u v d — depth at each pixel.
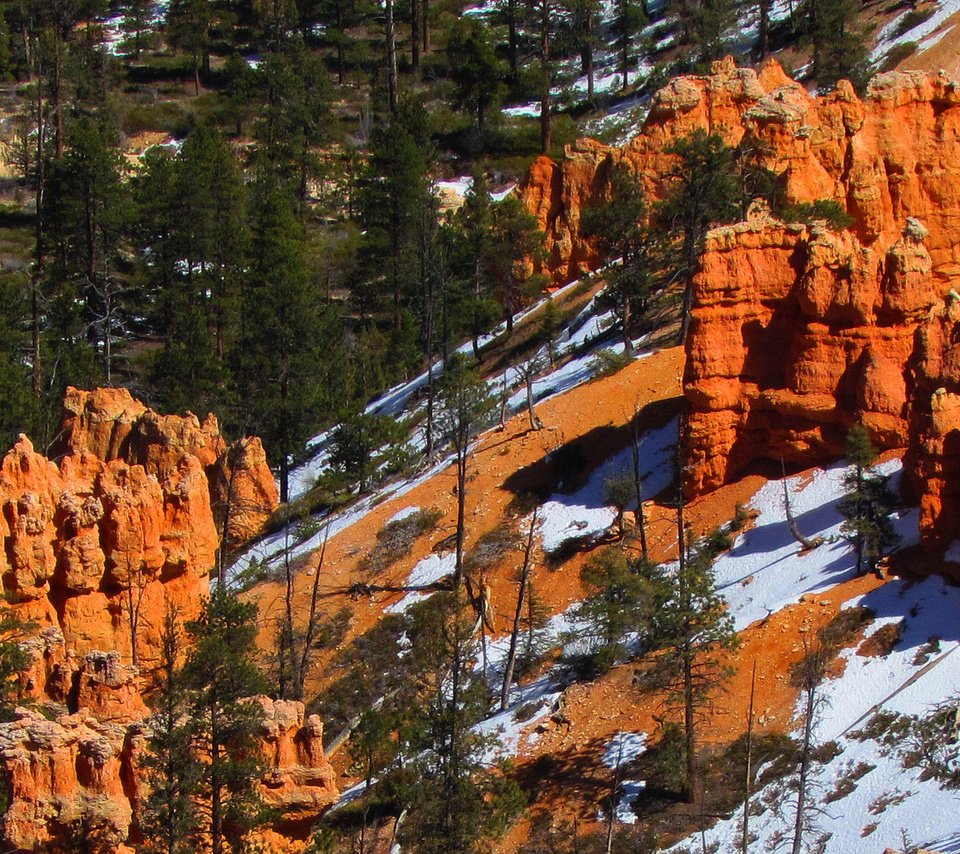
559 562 190.62
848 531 161.25
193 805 119.69
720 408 182.75
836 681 145.75
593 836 140.00
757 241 182.62
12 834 112.94
